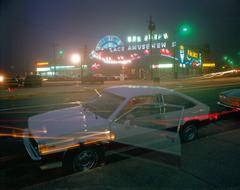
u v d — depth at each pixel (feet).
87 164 11.80
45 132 11.42
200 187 9.70
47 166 10.76
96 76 95.30
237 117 24.53
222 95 26.23
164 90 15.26
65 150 10.98
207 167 11.66
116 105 13.26
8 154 14.28
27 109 30.78
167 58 160.97
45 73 238.68
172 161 12.39
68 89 65.31
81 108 15.44
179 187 9.70
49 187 9.68
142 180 10.31
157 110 14.14
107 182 10.11
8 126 21.03
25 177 11.28
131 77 152.56
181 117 15.24
